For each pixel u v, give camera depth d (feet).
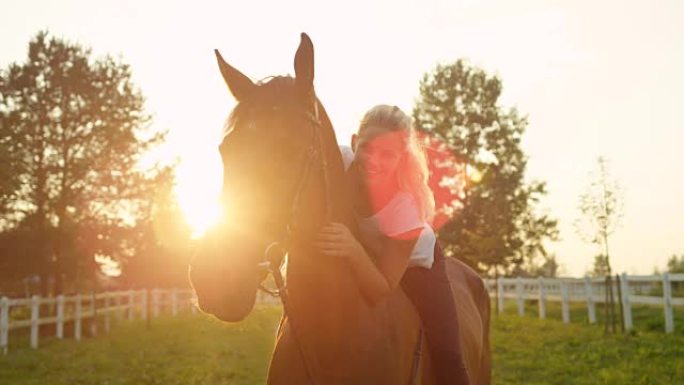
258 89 9.90
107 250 92.22
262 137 9.33
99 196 94.32
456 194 135.54
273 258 9.50
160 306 104.63
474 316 15.84
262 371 39.52
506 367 39.22
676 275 51.85
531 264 136.77
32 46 90.63
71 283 98.63
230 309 9.04
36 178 88.84
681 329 52.19
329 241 10.21
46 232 88.22
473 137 142.41
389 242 11.34
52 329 74.54
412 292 12.25
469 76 144.05
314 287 10.55
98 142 92.58
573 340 49.70
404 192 11.57
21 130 84.23
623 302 57.36
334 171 10.76
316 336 10.65
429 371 12.11
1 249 87.97
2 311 53.98
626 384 32.32
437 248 12.82
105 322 75.66
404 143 11.62
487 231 114.42
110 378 38.68
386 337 11.10
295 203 9.45
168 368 41.50
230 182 9.24
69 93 91.30
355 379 10.68
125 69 94.22
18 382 38.06
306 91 9.95
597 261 81.41
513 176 138.51
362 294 10.91
